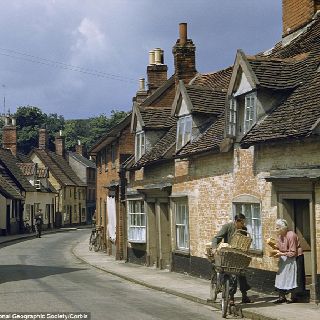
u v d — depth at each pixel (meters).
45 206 65.00
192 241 18.17
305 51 16.27
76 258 27.77
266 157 13.79
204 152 16.67
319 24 17.61
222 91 19.81
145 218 22.94
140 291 15.23
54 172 72.00
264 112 14.50
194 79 24.92
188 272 18.48
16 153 65.06
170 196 20.00
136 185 24.19
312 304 11.88
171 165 20.55
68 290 15.10
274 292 13.43
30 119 94.38
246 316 11.14
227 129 15.70
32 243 39.88
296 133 12.17
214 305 12.38
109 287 16.02
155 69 32.16
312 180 11.90
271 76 14.80
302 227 13.13
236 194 15.21
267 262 13.72
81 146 93.44
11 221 51.09
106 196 33.75
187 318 10.86
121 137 29.17
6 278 18.33
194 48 25.14
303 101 13.48
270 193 13.57
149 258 22.55
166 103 28.34
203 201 17.33
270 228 13.55
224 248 11.23
